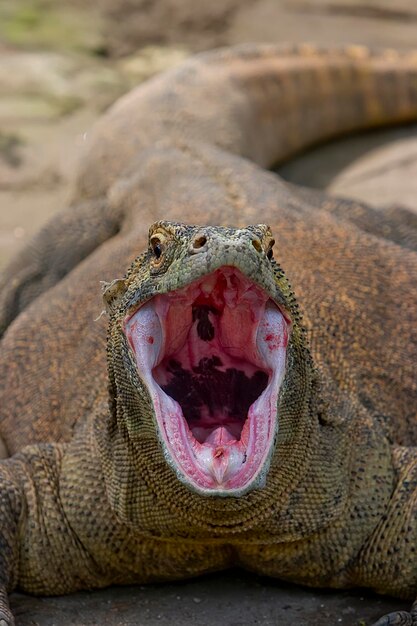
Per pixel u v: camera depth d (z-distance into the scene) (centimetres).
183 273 664
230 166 1157
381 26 2114
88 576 789
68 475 793
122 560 779
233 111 1412
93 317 956
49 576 785
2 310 1123
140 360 696
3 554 771
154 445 710
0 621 721
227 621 755
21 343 997
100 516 776
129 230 1105
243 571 814
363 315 917
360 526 774
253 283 665
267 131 1484
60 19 2103
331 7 2186
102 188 1275
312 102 1533
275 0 2230
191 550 767
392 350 907
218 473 648
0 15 2095
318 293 915
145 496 739
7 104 1730
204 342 729
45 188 1508
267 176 1145
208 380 734
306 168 1513
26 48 1955
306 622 754
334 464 760
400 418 880
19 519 785
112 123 1344
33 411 937
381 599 782
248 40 2050
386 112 1576
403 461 802
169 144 1270
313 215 1035
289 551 767
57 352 962
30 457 812
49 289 1116
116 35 2047
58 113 1711
